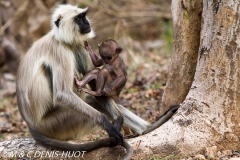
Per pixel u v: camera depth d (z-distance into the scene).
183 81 11.06
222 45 9.54
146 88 16.38
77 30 10.44
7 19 27.19
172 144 9.65
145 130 10.74
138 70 19.50
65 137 10.94
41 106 10.53
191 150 9.59
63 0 27.44
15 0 27.59
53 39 10.48
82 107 9.87
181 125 9.80
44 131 10.81
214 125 9.66
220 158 9.43
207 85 9.76
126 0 27.83
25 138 11.26
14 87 22.41
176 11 11.07
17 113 16.83
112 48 10.20
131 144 9.81
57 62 10.18
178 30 11.00
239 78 9.51
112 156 9.80
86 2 27.14
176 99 11.22
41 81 10.45
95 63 10.73
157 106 13.95
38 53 10.52
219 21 9.55
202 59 9.90
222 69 9.58
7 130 14.84
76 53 10.92
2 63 25.78
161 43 25.97
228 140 9.66
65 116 10.70
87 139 11.79
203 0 10.04
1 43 25.77
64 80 10.04
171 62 11.27
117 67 10.29
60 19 10.35
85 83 10.28
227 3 9.43
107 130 9.70
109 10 27.44
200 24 10.80
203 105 9.77
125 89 16.95
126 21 27.88
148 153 9.66
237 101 9.58
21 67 10.82
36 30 27.39
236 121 9.65
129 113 10.87
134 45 25.83
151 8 27.88
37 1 27.55
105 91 10.15
